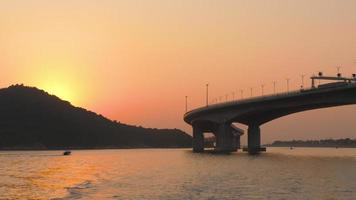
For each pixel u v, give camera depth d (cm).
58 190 6250
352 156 18850
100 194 5700
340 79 14912
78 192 5944
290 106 16875
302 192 5662
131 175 8644
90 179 7950
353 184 6594
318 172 8956
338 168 10188
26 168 11394
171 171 9562
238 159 14975
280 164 11894
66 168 11319
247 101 18550
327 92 15025
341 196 5300
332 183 6744
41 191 6147
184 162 13362
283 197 5222
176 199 5159
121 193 5766
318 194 5469
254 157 16662
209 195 5431
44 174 9325
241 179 7462
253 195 5400
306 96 15888
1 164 13375
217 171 9369
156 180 7444
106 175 8812
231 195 5409
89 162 14450
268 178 7625
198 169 10081
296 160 14288
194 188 6175
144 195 5534
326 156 18838
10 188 6550
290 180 7238
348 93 14638
